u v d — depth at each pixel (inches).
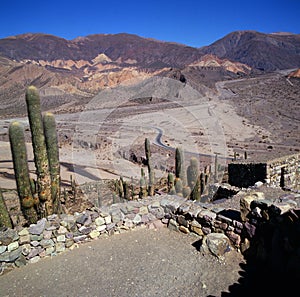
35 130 230.7
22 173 233.1
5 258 195.6
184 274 184.2
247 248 193.3
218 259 194.5
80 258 209.0
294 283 161.5
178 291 170.1
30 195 241.1
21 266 202.1
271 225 179.3
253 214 189.0
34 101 225.9
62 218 222.7
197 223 227.8
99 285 179.5
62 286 180.4
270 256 178.9
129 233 243.4
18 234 202.2
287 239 168.4
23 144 231.5
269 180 358.3
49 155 243.0
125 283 179.8
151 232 243.8
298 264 161.0
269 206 180.9
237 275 178.4
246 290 165.5
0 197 227.0
